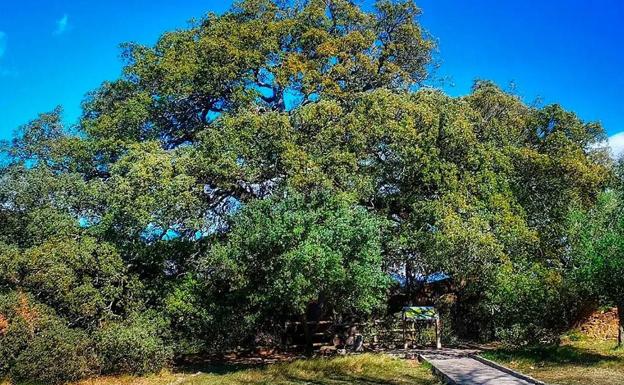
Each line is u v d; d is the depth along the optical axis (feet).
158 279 58.85
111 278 53.93
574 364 47.93
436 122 60.75
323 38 70.18
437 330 64.49
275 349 71.56
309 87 67.36
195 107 71.61
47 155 71.05
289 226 49.34
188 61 66.03
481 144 62.28
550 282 53.52
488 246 53.16
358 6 75.72
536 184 63.72
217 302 57.47
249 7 72.84
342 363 51.93
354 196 54.49
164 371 52.80
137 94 68.54
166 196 52.75
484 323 69.67
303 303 51.29
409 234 59.52
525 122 67.92
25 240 58.65
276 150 57.67
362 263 50.39
